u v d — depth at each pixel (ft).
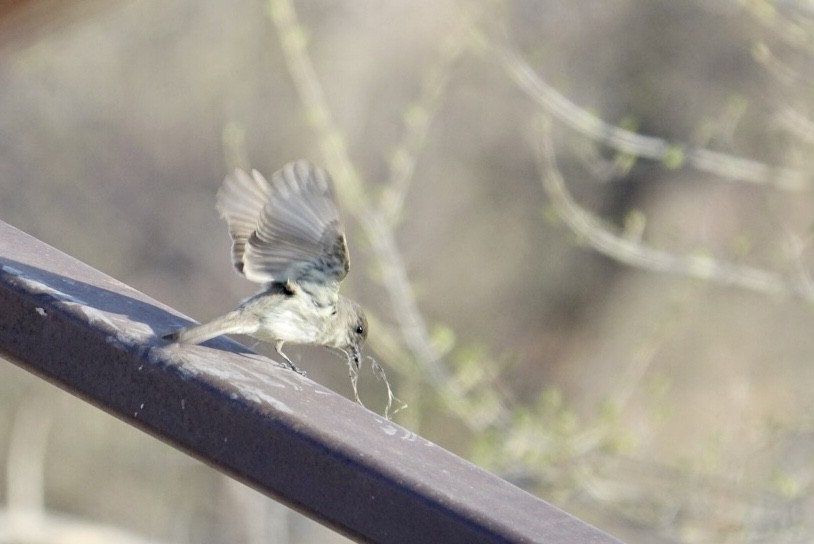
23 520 46.55
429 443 10.52
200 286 59.62
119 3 22.34
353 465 9.82
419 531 9.52
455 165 62.23
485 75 60.80
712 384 55.52
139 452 54.75
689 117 61.57
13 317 11.49
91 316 11.21
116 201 60.44
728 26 60.39
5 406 53.88
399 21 60.70
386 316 49.24
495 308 62.49
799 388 54.80
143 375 10.85
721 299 56.59
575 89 62.39
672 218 59.36
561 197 35.09
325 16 60.80
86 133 60.80
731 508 34.32
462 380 33.94
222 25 60.44
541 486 33.86
